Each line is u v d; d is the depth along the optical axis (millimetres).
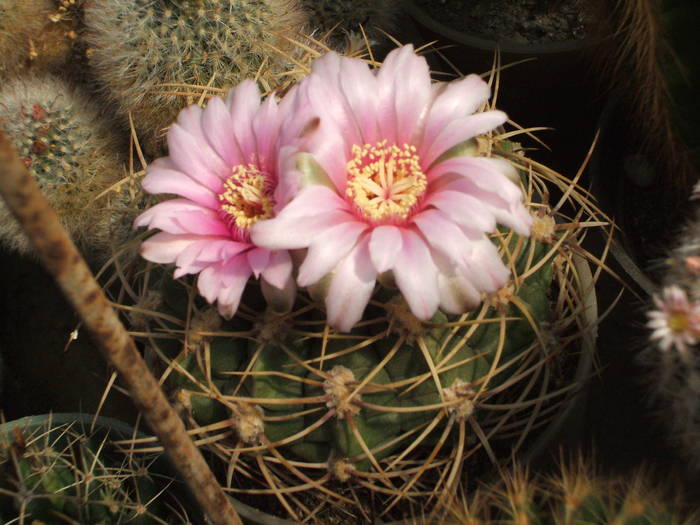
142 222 298
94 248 457
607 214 413
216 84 423
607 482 320
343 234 283
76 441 362
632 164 425
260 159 305
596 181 418
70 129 443
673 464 370
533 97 487
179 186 303
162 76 423
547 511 310
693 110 358
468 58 485
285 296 290
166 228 295
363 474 312
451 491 320
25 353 479
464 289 285
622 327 399
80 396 464
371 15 460
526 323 318
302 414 306
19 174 215
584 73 464
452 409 308
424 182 297
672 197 417
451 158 297
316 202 284
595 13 396
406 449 316
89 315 232
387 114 302
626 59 397
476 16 510
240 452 322
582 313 344
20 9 565
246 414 309
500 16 508
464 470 339
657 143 389
